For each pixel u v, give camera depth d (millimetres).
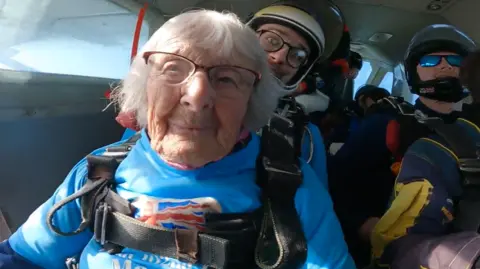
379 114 867
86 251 539
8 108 657
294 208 511
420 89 752
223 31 480
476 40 1279
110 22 879
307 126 711
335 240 513
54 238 558
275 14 734
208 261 472
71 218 560
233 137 491
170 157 487
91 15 824
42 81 720
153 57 492
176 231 479
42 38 745
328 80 1067
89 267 526
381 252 616
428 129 731
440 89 730
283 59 730
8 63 676
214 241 469
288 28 728
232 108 479
